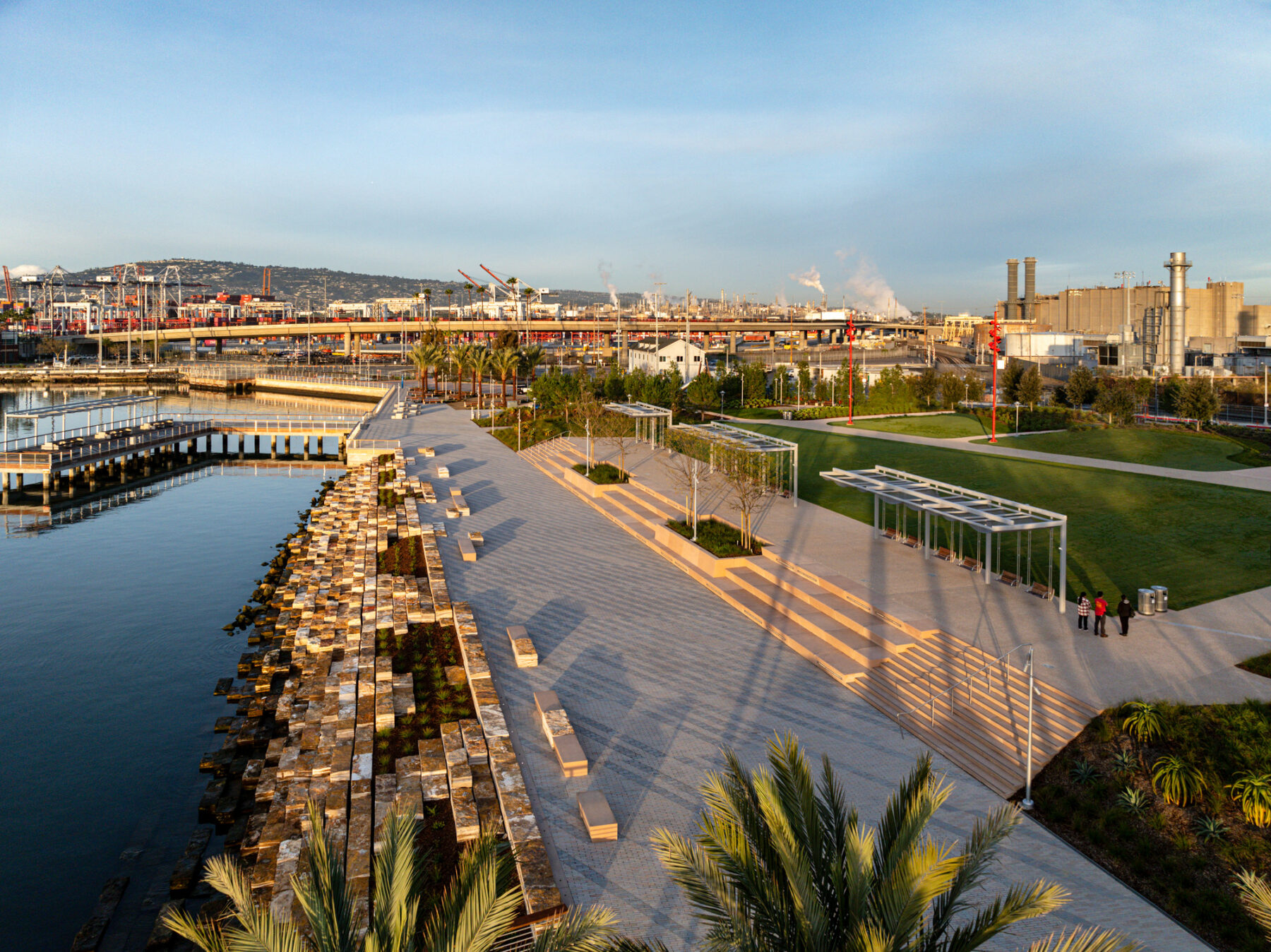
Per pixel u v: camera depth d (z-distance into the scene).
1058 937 15.99
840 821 11.24
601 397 103.44
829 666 28.34
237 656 40.00
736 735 24.11
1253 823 18.75
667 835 11.29
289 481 89.81
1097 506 44.88
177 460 100.25
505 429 93.62
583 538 47.00
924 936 10.51
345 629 34.31
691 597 36.59
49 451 81.06
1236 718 21.52
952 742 23.12
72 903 22.47
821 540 41.34
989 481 52.31
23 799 27.34
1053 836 19.38
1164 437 68.56
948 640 27.75
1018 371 102.56
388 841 10.92
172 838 25.20
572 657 29.91
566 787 21.39
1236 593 31.25
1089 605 28.12
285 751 26.52
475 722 24.72
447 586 37.91
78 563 57.00
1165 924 16.56
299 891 10.45
